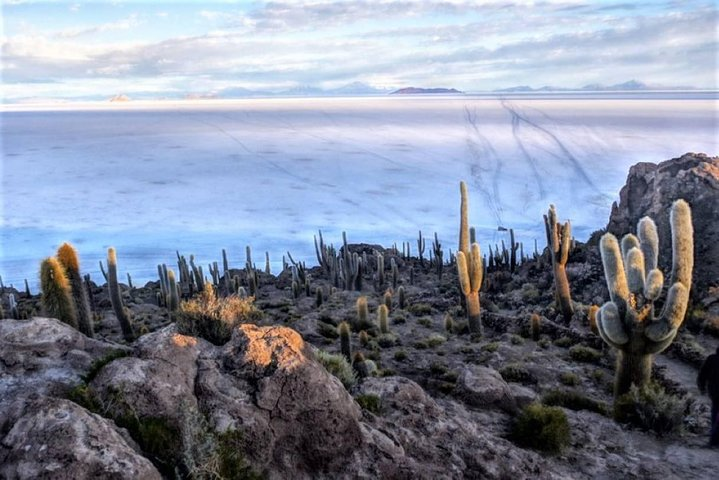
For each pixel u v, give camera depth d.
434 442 7.29
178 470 5.16
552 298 27.33
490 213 155.50
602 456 9.28
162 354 6.32
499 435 9.38
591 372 15.45
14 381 5.79
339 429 6.21
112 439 4.87
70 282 12.12
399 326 23.05
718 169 29.42
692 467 9.19
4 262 106.31
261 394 6.09
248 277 37.47
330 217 160.38
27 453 4.57
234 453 5.51
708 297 21.38
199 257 106.88
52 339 6.48
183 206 187.75
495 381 11.25
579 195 176.50
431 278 42.34
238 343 6.71
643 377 12.15
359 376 13.12
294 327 20.72
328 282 42.81
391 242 119.00
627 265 12.69
